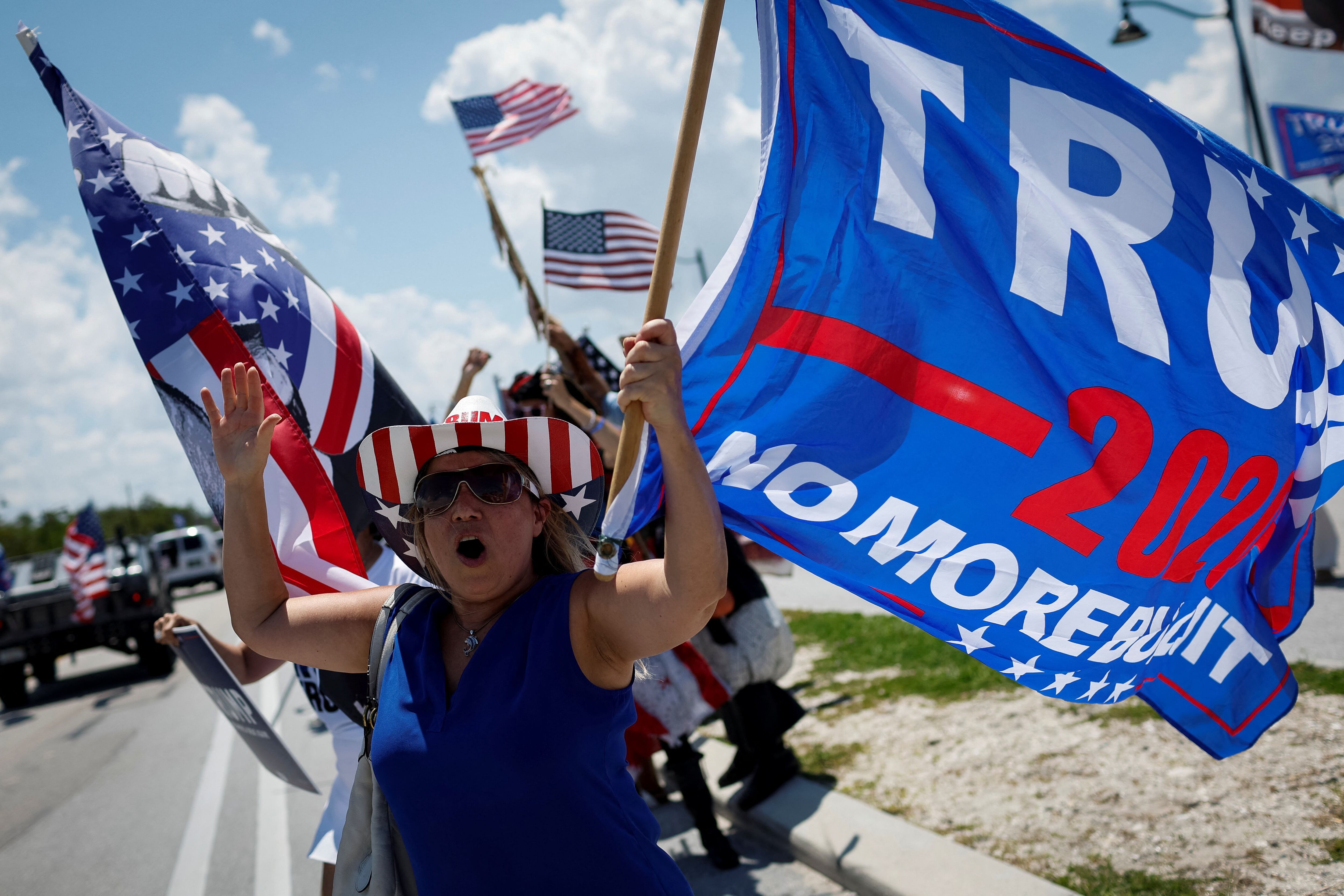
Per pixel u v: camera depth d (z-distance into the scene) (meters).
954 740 5.05
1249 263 2.67
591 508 2.17
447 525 1.95
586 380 5.66
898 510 2.70
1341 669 4.89
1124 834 3.59
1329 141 15.14
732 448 2.69
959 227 2.66
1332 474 2.82
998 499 2.69
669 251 1.91
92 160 3.07
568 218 6.70
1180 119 2.66
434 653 1.96
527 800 1.77
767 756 4.79
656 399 1.70
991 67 2.66
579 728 1.80
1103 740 4.59
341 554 3.02
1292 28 13.84
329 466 3.20
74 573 13.96
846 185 2.66
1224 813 3.58
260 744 3.13
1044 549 2.72
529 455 2.06
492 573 1.96
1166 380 2.65
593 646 1.88
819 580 12.48
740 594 4.75
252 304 3.13
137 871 5.64
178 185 3.17
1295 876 3.05
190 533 34.50
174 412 2.98
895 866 3.69
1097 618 2.78
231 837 6.05
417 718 1.87
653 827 1.95
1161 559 2.74
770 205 2.64
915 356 2.67
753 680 4.75
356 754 3.17
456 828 1.80
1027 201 2.65
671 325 1.74
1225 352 2.66
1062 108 2.65
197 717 10.59
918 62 2.66
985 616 2.76
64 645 13.71
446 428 2.00
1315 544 7.60
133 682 14.55
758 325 2.66
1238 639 2.92
